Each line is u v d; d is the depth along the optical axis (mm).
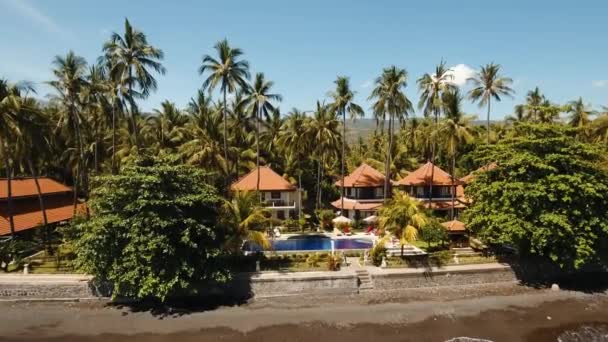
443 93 49969
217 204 32000
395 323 27359
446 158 70688
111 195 27734
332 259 33844
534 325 27297
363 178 57594
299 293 31906
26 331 25562
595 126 52750
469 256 36406
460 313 29016
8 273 31781
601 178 33906
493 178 37094
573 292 33438
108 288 30406
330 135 54031
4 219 40469
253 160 68062
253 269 33312
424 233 38281
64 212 48750
